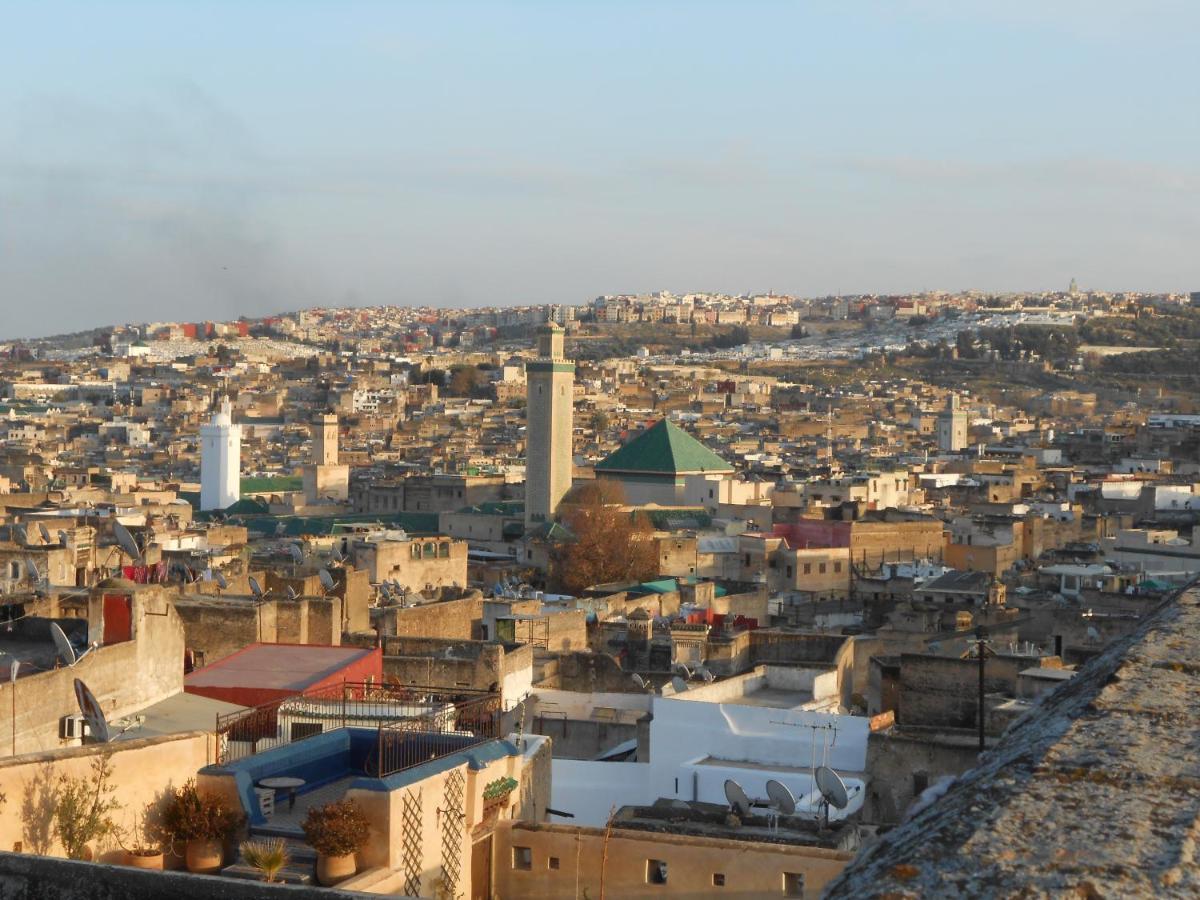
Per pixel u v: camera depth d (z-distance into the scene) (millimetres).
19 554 102438
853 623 186000
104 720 45812
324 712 49938
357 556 192000
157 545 157875
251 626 75188
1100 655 19953
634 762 81438
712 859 41344
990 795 15070
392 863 38312
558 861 42344
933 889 13578
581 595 185750
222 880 23625
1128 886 13453
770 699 98562
